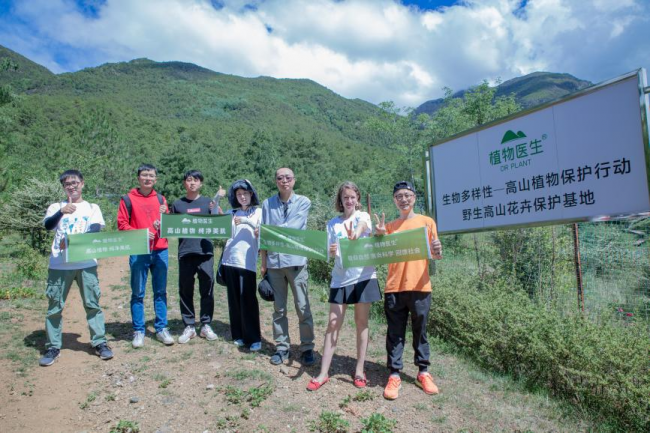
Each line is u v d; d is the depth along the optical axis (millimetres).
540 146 4023
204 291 4953
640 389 3266
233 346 4762
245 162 56438
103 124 42312
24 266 8539
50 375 3992
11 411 3381
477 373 4363
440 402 3721
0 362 4168
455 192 4895
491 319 4496
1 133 27188
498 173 4422
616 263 6227
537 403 3775
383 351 4883
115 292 7582
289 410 3496
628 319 5078
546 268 6418
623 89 3418
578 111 3723
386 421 3277
